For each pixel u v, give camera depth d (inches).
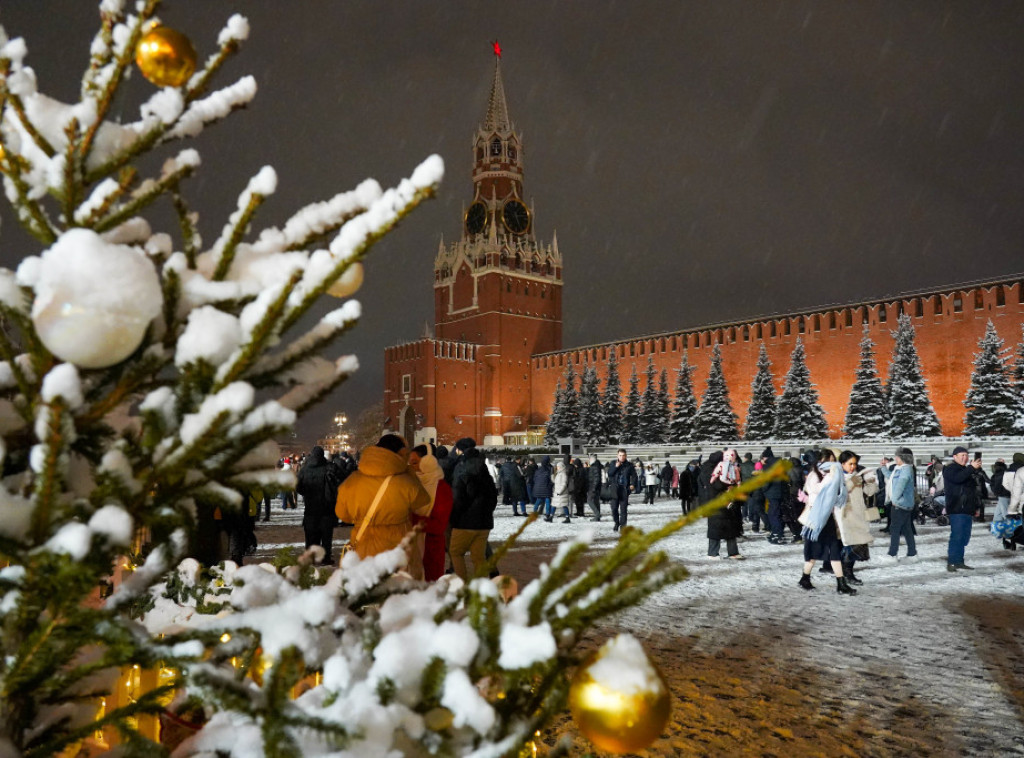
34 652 36.8
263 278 40.6
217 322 36.5
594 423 2613.2
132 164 43.4
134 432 44.2
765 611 305.4
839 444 1750.7
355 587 53.9
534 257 3580.2
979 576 397.1
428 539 234.8
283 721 35.3
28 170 40.1
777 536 561.9
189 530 43.9
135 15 39.6
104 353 32.9
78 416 39.5
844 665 225.1
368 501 159.5
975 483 421.1
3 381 40.8
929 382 2082.9
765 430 2078.0
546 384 3307.1
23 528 35.8
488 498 304.0
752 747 160.9
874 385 1900.8
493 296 3371.1
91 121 40.1
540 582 42.3
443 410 3235.7
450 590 49.9
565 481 752.3
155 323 39.7
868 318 2233.0
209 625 40.9
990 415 1664.6
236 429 37.6
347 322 40.9
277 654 39.6
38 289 32.9
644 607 313.1
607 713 37.1
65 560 33.7
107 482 36.7
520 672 38.5
